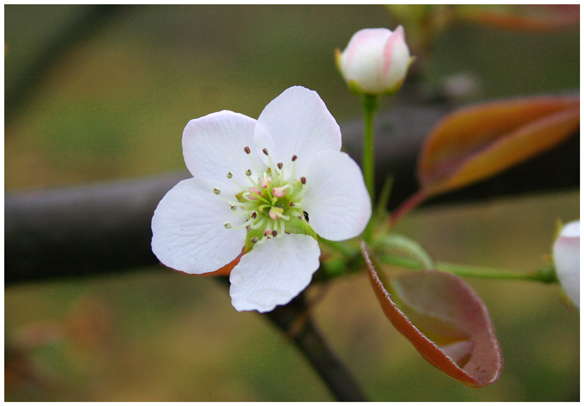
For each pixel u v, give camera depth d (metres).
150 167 0.69
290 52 0.83
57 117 0.72
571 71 0.70
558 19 0.27
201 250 0.21
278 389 0.51
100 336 0.40
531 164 0.25
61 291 0.55
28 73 0.30
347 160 0.20
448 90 0.26
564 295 0.22
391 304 0.20
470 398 0.49
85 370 0.41
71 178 0.67
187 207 0.21
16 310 0.54
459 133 0.24
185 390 0.52
